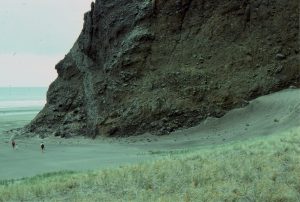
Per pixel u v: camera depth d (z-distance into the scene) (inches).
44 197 644.7
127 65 2277.3
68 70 2699.3
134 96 2167.8
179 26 2313.0
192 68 2146.9
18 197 658.8
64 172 1075.9
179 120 2011.6
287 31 2091.5
